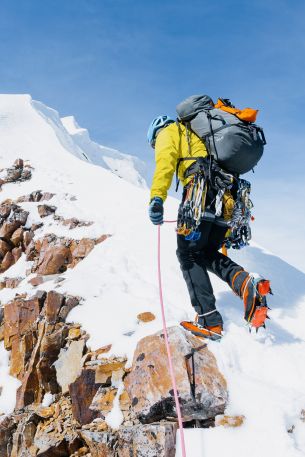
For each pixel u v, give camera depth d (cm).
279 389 302
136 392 306
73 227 588
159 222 319
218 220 331
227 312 386
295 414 280
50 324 402
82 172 812
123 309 392
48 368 377
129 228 564
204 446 272
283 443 262
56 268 541
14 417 366
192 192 318
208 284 336
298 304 451
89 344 369
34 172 798
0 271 608
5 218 655
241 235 338
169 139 329
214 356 318
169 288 437
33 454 331
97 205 650
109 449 292
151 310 383
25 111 1184
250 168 334
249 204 338
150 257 495
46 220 628
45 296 435
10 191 746
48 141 1024
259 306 312
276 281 487
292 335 386
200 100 339
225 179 324
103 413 315
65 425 339
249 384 300
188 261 341
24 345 412
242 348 335
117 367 334
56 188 713
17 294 499
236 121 322
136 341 347
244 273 323
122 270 472
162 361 311
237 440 271
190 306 404
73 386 336
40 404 371
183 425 293
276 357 333
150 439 277
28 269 564
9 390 395
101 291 429
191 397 289
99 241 547
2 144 980
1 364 423
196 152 330
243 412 284
